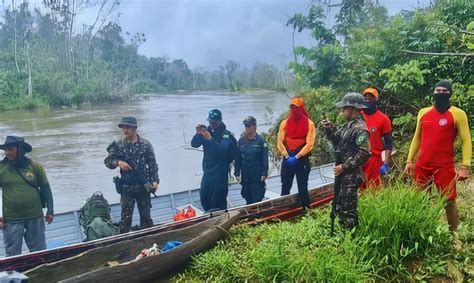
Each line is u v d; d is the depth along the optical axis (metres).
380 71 9.34
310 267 3.99
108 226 5.48
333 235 4.56
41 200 5.06
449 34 8.76
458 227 4.62
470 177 6.72
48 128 20.75
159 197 6.96
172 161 12.80
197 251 4.75
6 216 4.88
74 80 41.12
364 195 4.68
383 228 4.25
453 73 8.96
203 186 6.02
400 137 8.89
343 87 10.34
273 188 8.17
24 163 4.91
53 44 47.66
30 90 35.44
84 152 14.63
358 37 11.20
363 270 3.97
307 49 11.06
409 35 9.52
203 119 22.69
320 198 6.46
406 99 9.26
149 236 5.04
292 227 5.02
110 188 10.43
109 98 39.50
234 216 5.32
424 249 4.22
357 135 4.31
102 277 4.12
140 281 4.37
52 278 4.36
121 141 5.61
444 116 4.34
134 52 55.75
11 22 47.31
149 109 30.33
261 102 31.89
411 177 4.86
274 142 10.73
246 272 4.30
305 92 10.93
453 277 4.02
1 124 22.64
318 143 9.84
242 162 6.26
